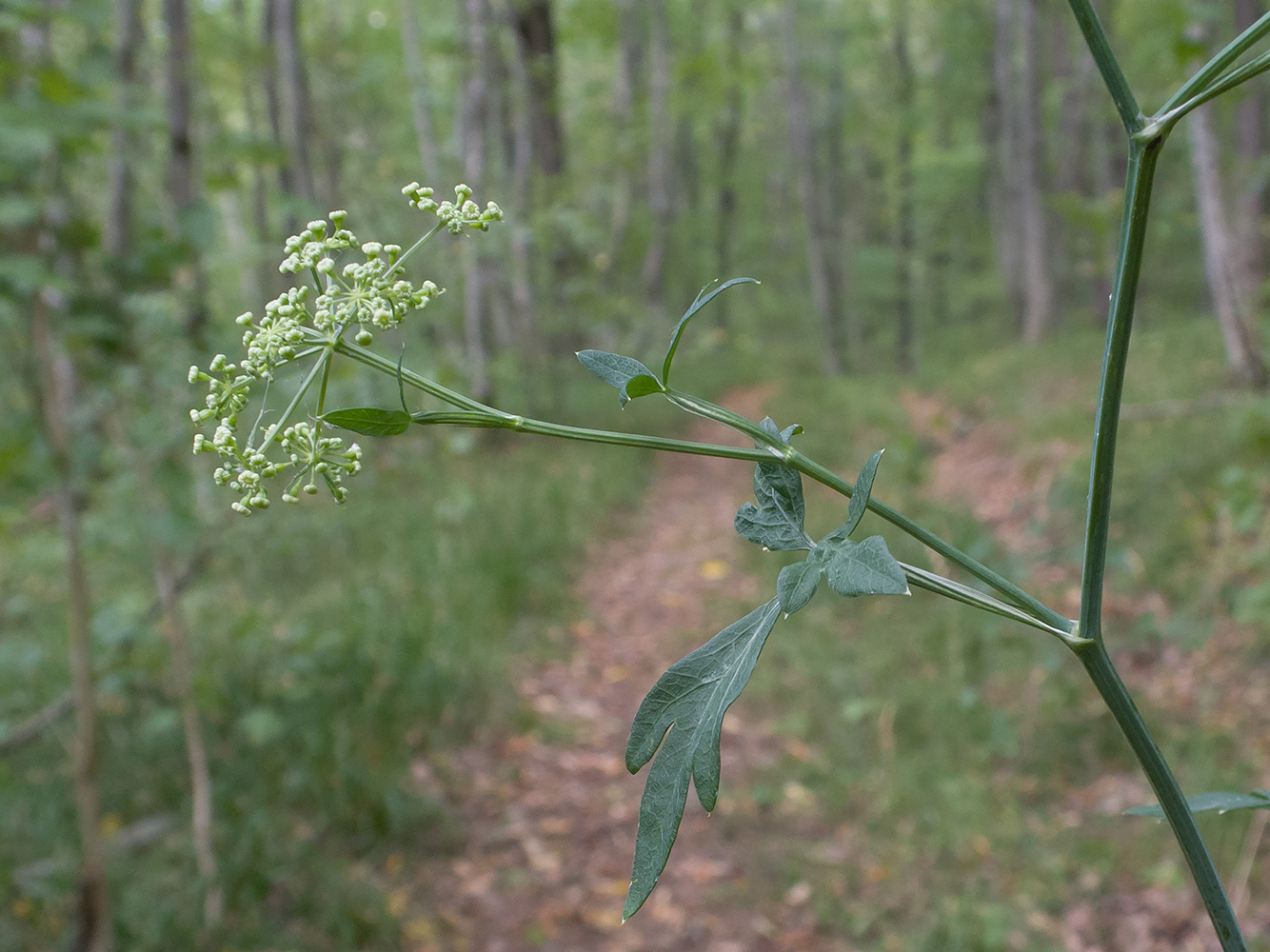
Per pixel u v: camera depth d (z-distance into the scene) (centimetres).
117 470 312
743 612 587
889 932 328
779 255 2638
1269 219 780
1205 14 531
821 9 2127
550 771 437
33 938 301
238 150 293
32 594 529
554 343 1126
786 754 438
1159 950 300
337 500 84
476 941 336
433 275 899
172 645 323
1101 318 1516
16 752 379
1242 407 616
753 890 356
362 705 430
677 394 83
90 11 229
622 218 1369
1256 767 364
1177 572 506
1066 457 740
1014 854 353
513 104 1035
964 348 2031
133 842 341
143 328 285
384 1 1475
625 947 333
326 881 344
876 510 80
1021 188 1869
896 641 504
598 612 620
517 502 744
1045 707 421
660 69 1599
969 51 2062
